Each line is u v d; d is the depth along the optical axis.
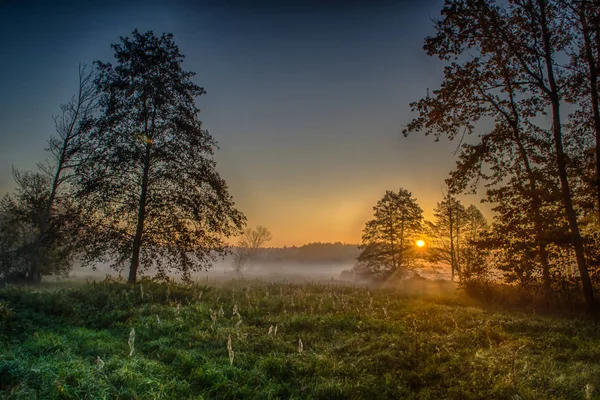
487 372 6.90
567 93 19.59
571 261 17.91
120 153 19.62
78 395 4.89
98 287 15.34
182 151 21.28
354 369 7.03
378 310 14.30
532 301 18.50
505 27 18.50
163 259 20.53
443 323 11.72
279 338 9.20
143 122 20.88
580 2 16.16
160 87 20.97
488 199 20.36
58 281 27.42
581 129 19.86
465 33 18.55
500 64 19.69
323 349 8.50
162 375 6.15
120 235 20.00
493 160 20.05
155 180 20.62
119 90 20.70
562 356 8.12
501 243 19.78
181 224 20.19
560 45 18.58
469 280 22.06
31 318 9.59
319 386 6.09
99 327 9.77
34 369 5.49
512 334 10.18
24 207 24.83
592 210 18.44
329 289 22.81
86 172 20.16
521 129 19.66
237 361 7.18
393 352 8.17
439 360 7.70
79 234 19.66
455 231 40.78
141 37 21.31
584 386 6.04
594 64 17.48
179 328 9.69
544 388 6.09
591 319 13.45
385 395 5.96
